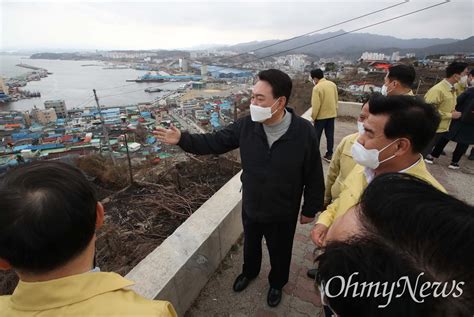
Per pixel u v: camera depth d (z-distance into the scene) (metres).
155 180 3.28
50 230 0.53
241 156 1.65
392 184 0.59
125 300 0.62
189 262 1.68
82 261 0.65
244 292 2.00
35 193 0.54
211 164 3.71
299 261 2.36
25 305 0.58
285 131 1.50
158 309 0.62
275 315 1.84
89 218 0.61
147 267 1.59
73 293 0.58
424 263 0.45
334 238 0.70
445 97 3.68
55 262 0.58
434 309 0.42
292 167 1.51
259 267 2.00
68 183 0.58
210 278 2.08
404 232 0.48
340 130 6.58
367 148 1.22
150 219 2.51
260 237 1.85
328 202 2.18
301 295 2.01
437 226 0.46
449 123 3.82
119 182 3.21
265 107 1.41
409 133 1.10
